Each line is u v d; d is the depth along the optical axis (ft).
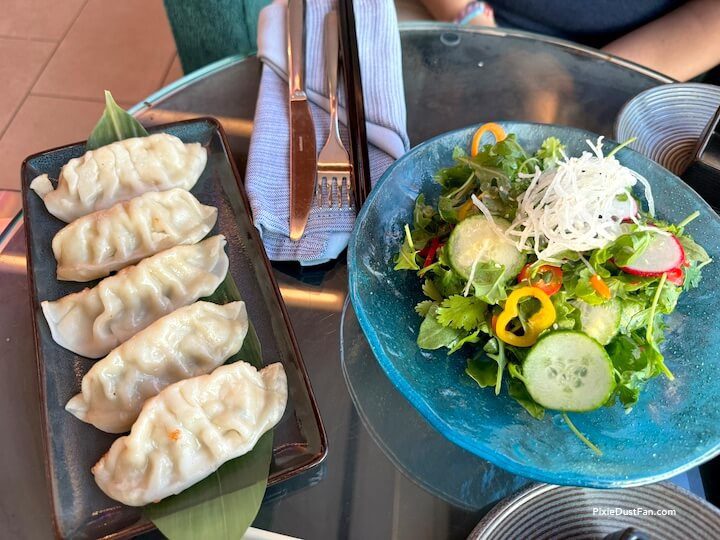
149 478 0.97
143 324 1.24
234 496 0.97
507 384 1.10
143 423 1.02
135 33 3.34
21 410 1.13
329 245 1.30
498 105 1.64
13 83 3.10
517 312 1.10
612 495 1.00
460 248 1.15
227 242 1.32
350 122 1.44
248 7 2.00
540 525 0.97
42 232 1.34
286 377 1.10
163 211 1.34
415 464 1.10
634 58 2.11
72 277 1.27
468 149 1.31
